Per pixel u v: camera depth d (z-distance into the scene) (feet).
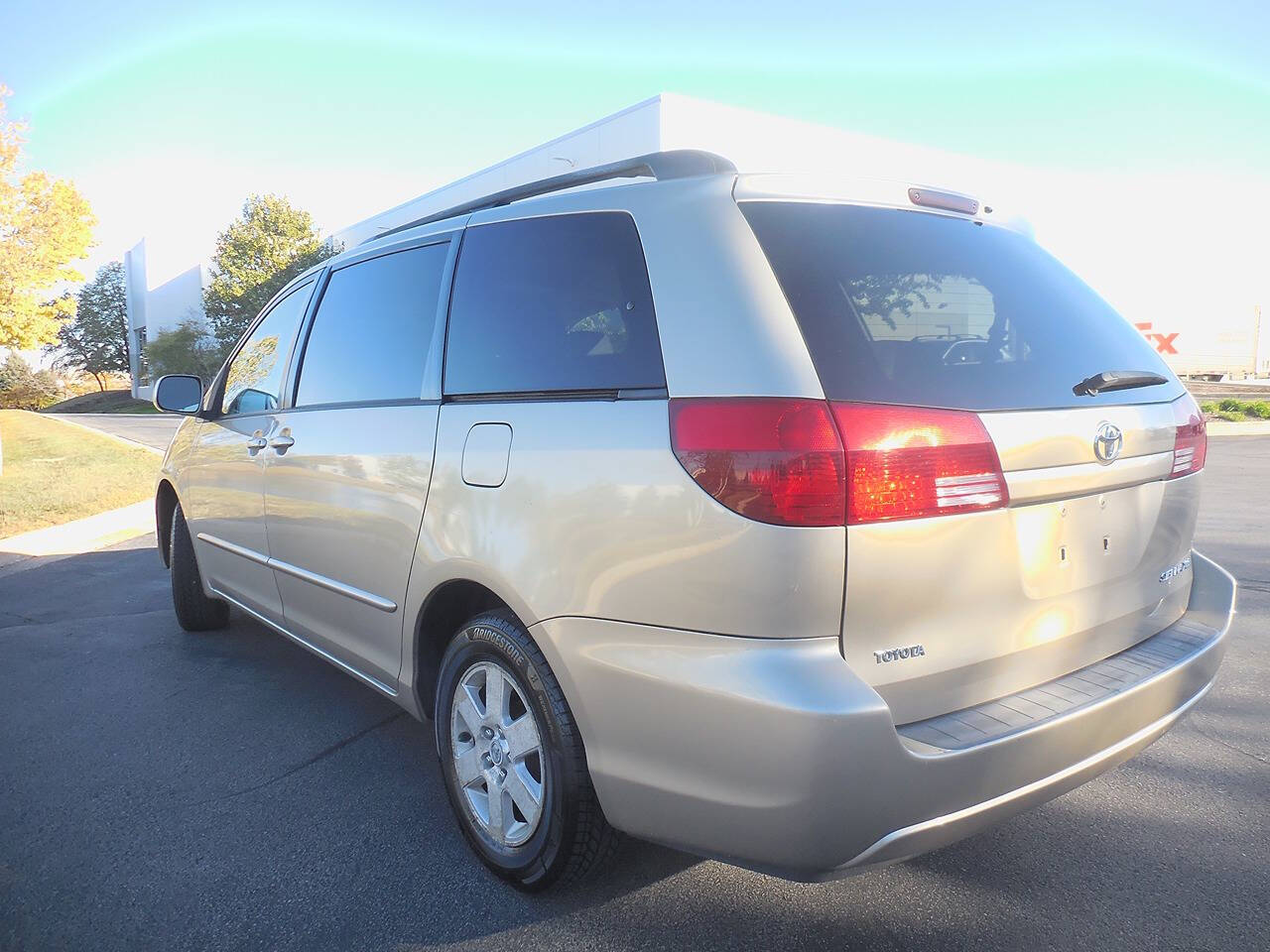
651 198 7.59
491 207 9.53
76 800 10.23
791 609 5.99
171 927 7.80
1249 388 95.61
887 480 6.12
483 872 8.61
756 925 7.61
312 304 12.28
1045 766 6.66
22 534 28.78
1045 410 7.04
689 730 6.38
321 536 10.78
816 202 7.42
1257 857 8.57
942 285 7.52
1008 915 7.70
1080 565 7.38
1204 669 8.13
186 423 16.02
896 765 5.95
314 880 8.52
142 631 17.19
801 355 6.31
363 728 12.26
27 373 215.72
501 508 7.74
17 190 57.57
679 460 6.47
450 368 8.97
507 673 7.98
